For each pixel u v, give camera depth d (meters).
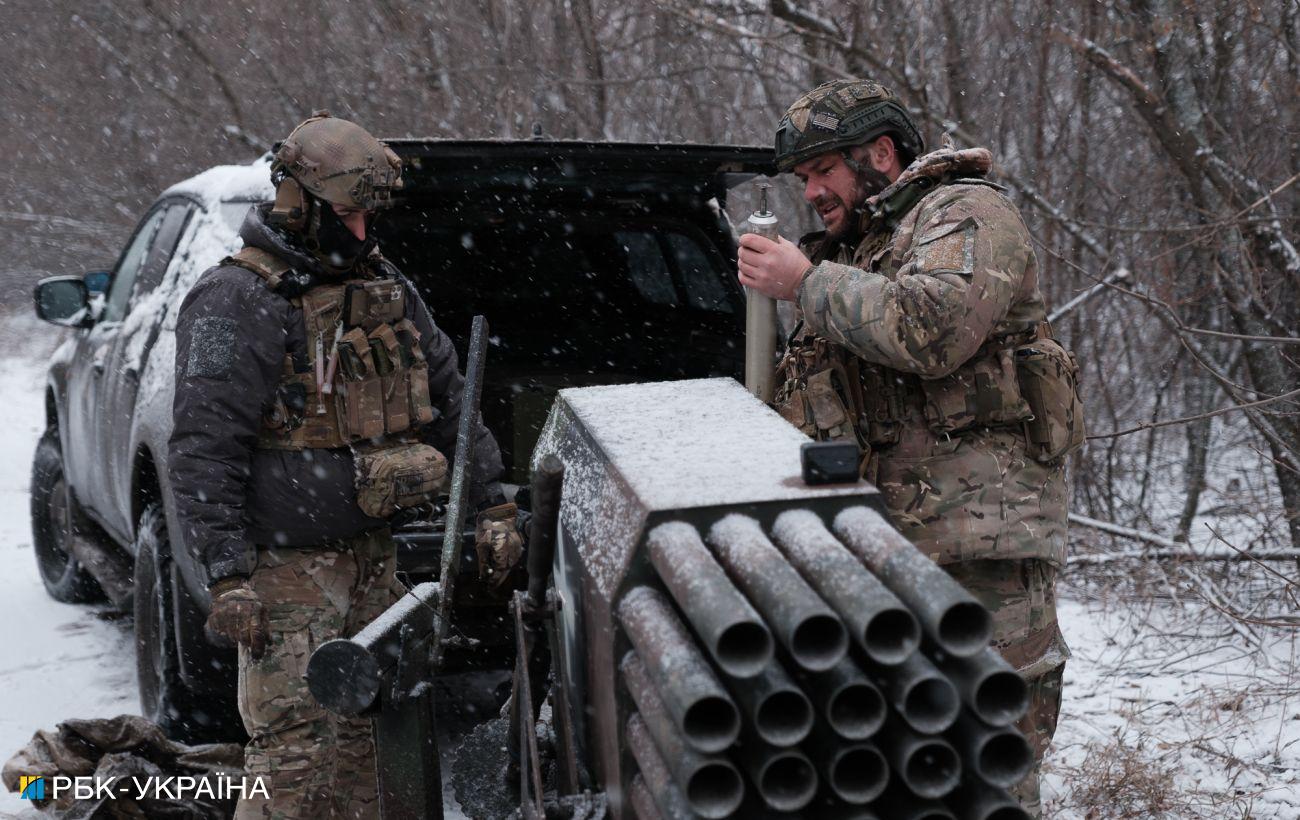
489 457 2.88
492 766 2.36
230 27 9.70
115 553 5.05
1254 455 5.96
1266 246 4.82
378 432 2.62
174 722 3.65
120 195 11.87
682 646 1.58
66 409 5.23
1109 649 4.43
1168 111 4.88
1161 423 4.34
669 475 1.90
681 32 7.69
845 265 2.43
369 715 2.24
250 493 2.59
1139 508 5.57
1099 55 4.91
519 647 2.17
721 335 4.34
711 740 1.51
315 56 9.48
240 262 2.57
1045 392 2.45
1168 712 3.81
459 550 2.32
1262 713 3.74
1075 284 5.77
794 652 1.51
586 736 2.07
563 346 4.66
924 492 2.42
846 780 1.59
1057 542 2.47
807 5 6.16
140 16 9.88
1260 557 4.52
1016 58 6.10
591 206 4.18
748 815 1.62
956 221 2.33
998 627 2.43
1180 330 4.55
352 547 2.72
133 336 4.32
